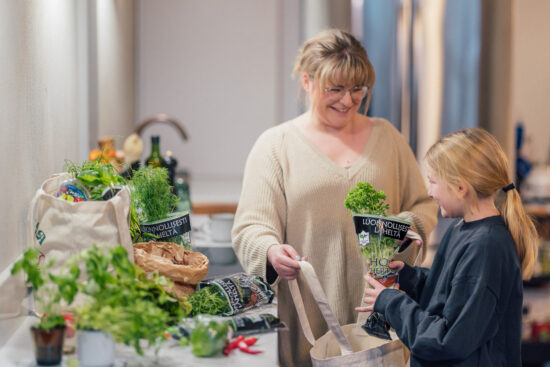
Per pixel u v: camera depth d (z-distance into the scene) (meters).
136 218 1.73
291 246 2.01
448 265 1.57
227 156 5.13
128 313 1.20
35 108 1.76
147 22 5.00
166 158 2.73
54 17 2.01
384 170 2.10
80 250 1.44
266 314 1.57
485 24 3.72
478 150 1.58
